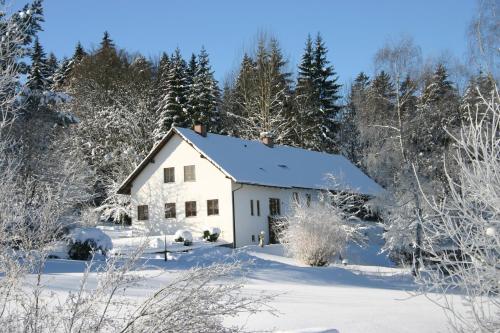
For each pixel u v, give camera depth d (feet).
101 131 158.10
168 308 15.72
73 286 34.76
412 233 88.38
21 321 16.51
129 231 132.05
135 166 147.23
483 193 13.79
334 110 199.52
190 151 127.95
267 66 191.83
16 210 17.39
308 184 138.82
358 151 202.08
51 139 86.43
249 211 124.88
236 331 17.43
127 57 207.51
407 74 105.09
